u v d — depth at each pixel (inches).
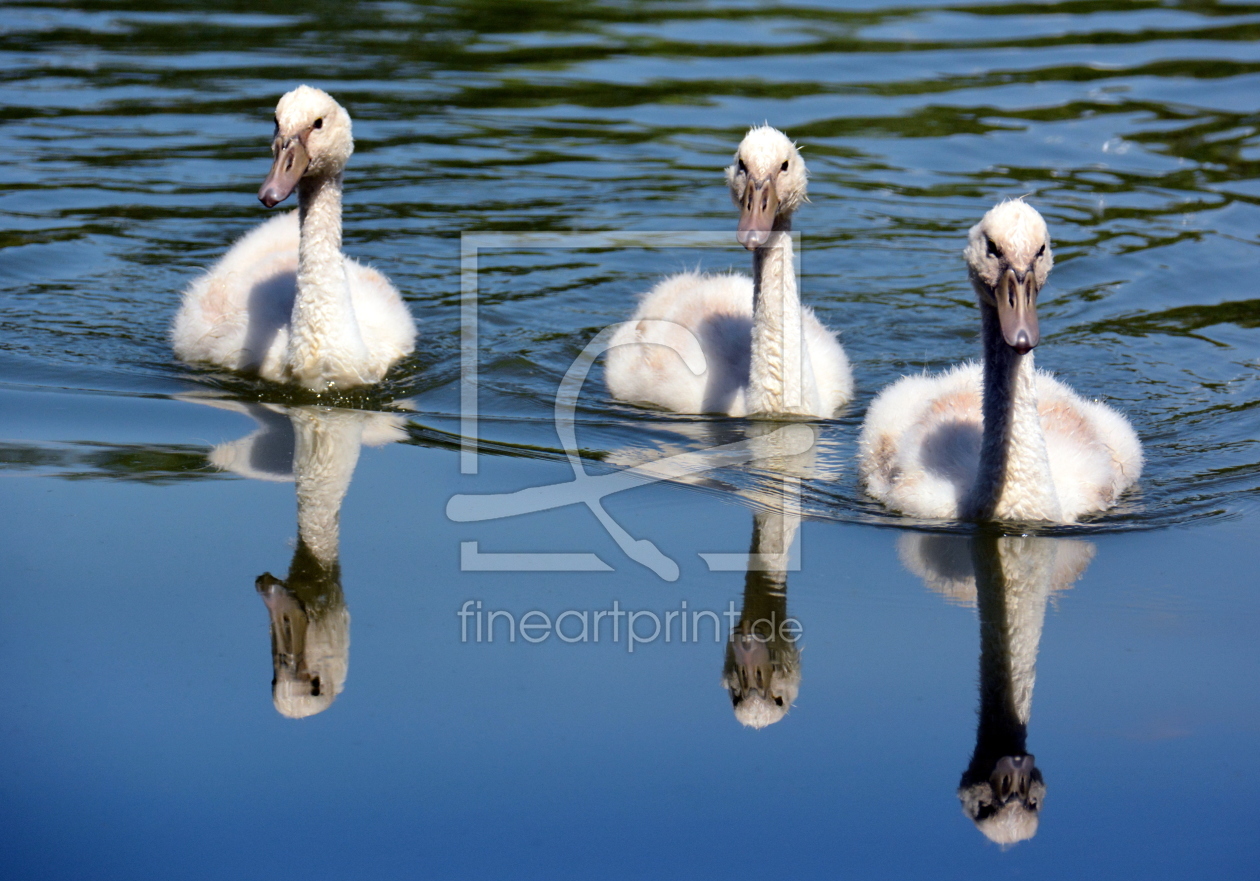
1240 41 942.4
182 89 832.9
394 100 823.7
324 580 381.1
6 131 762.8
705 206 705.6
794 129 792.3
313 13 1003.9
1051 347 569.3
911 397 476.7
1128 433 465.7
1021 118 810.8
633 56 913.5
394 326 555.2
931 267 659.4
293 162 496.1
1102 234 671.8
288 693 332.2
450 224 684.1
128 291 607.5
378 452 467.5
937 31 981.2
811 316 568.4
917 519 426.6
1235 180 729.0
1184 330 583.8
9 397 499.8
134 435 473.1
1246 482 452.1
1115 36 962.1
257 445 468.8
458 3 1037.2
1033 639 353.4
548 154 757.3
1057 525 418.3
